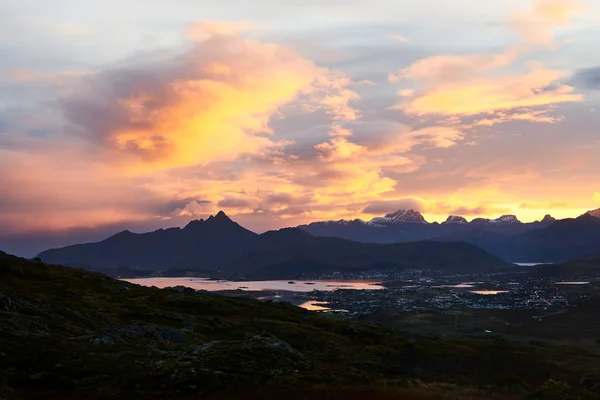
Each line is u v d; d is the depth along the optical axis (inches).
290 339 3909.9
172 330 3144.7
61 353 2257.6
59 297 3932.1
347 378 2273.6
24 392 1838.1
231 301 5664.4
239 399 1939.0
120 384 1991.9
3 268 4498.0
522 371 3747.5
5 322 2588.6
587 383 3176.7
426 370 3484.3
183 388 1990.7
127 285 5580.7
